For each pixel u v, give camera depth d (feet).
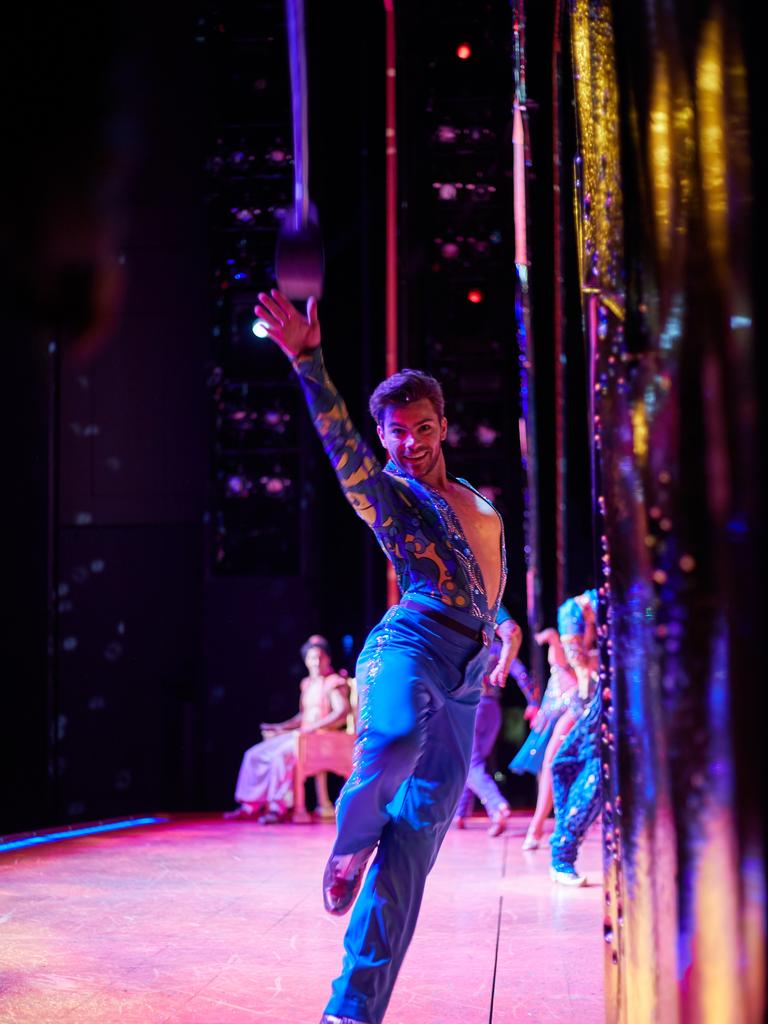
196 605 31.04
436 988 8.23
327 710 25.73
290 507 30.17
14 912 11.82
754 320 3.24
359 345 30.19
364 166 30.14
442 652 6.42
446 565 6.53
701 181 3.38
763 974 3.17
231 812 27.45
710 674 3.32
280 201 30.35
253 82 30.53
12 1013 7.41
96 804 30.48
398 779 6.10
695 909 3.37
